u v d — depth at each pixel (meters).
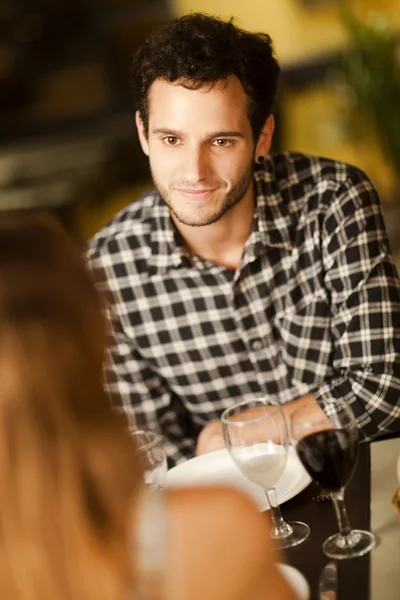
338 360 1.99
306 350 2.02
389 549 1.25
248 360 2.05
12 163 6.40
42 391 0.79
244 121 1.80
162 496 0.90
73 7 6.24
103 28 6.31
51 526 0.79
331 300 2.01
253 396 2.08
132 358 2.08
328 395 1.84
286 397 2.06
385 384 1.83
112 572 0.81
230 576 0.87
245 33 1.82
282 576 0.90
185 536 0.89
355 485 1.44
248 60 1.78
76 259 0.85
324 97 5.64
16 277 0.81
